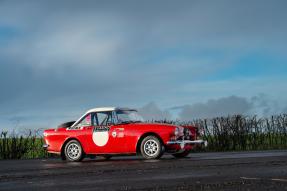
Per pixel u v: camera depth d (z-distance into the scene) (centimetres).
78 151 1470
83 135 1464
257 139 2167
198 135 1485
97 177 869
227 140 2131
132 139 1403
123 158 1584
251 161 1086
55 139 1497
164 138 1372
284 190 625
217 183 712
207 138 2152
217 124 2152
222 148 2125
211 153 1731
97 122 1459
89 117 1474
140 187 701
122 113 1449
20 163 1458
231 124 2145
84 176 898
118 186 726
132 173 912
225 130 2142
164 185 712
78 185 764
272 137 2205
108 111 1455
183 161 1189
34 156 2016
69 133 1480
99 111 1466
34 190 726
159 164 1108
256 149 2081
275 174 807
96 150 1448
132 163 1191
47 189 730
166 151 1411
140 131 1395
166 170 942
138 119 1460
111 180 809
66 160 1531
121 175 884
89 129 1462
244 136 2142
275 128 2208
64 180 845
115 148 1428
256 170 879
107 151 1438
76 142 1473
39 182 834
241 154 1507
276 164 990
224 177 784
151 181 769
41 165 1293
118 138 1422
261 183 695
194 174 848
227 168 935
